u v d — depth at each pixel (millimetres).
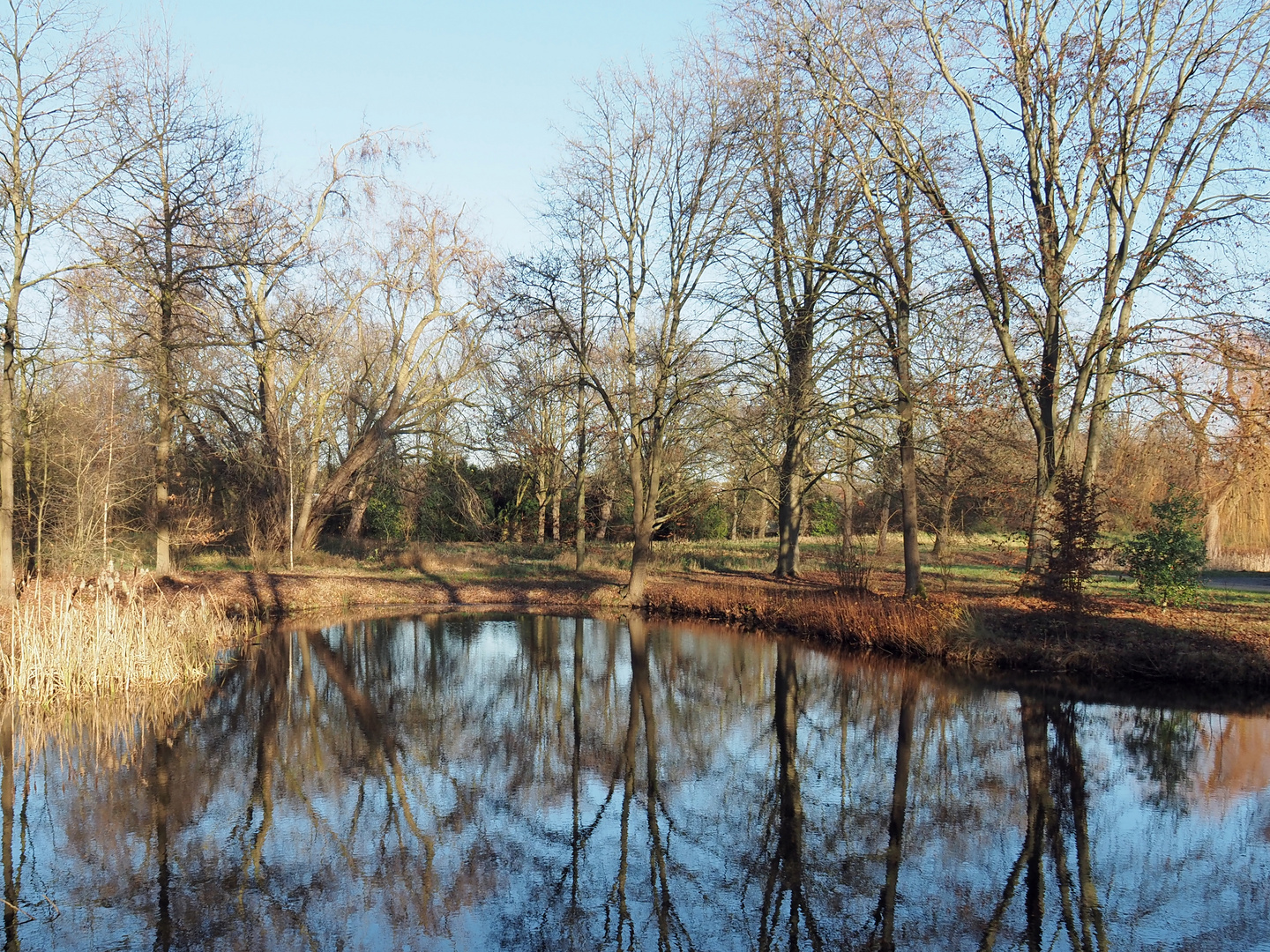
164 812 9594
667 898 7812
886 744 12102
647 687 15789
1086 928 7023
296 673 16562
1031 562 19109
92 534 21750
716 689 15523
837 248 21000
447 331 32844
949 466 22859
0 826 9156
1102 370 17438
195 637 16656
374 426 32219
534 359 29703
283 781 10664
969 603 18578
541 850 8883
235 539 31625
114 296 18078
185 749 11727
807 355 19891
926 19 17984
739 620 22312
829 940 7012
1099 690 14516
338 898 7762
